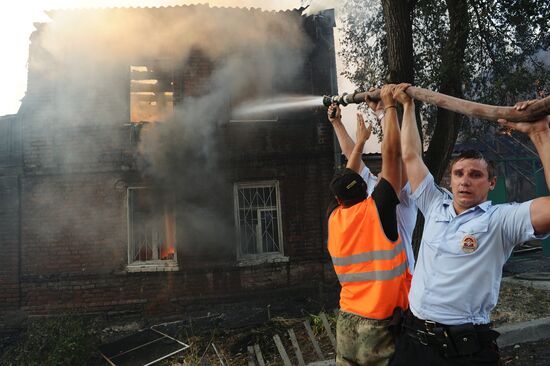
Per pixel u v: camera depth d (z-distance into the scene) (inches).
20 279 345.1
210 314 340.8
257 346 236.1
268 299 354.0
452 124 240.8
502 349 217.0
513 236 72.4
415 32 310.8
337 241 88.4
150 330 318.3
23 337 325.4
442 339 74.7
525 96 285.1
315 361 221.0
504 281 342.6
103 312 344.8
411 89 87.4
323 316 246.4
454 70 245.4
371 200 84.7
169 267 349.4
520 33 285.0
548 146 63.0
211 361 250.5
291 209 362.9
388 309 82.5
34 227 349.4
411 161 88.1
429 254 79.9
